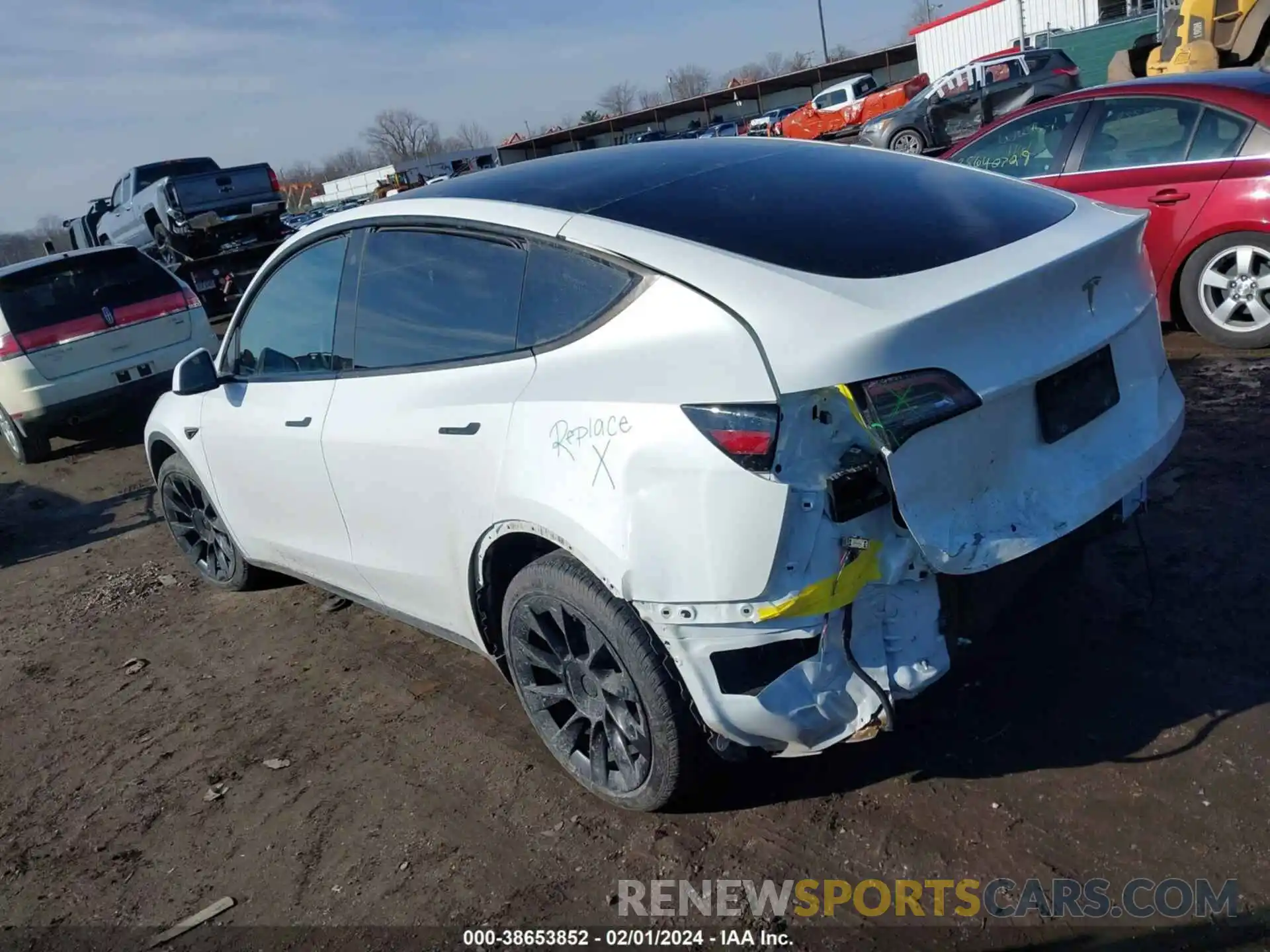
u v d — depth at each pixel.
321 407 3.63
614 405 2.51
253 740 3.74
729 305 2.39
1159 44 12.95
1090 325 2.67
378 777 3.36
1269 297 5.77
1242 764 2.68
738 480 2.28
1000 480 2.49
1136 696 3.03
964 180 3.20
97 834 3.34
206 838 3.21
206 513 5.00
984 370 2.38
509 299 2.94
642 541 2.43
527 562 3.14
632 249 2.64
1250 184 5.67
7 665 4.84
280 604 4.99
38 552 6.62
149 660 4.61
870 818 2.75
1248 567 3.59
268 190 15.80
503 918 2.65
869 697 2.42
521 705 3.63
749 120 50.97
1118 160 6.27
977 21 34.19
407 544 3.36
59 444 9.96
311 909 2.80
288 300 3.94
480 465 2.88
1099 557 3.85
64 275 8.70
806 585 2.30
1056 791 2.72
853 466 2.28
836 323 2.27
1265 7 11.14
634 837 2.85
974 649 2.83
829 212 2.80
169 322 9.03
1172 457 4.64
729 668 2.44
